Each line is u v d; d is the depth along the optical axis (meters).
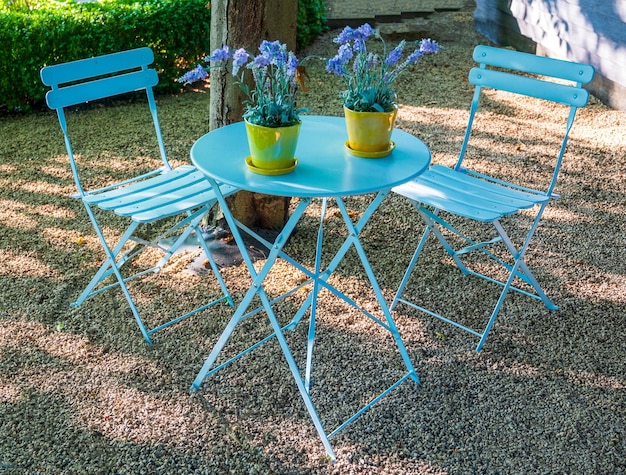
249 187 2.32
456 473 2.39
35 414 2.60
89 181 4.50
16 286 3.39
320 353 2.96
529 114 5.79
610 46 5.82
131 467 2.39
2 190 4.38
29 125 5.49
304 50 7.42
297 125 2.40
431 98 6.13
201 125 5.47
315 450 2.47
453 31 8.19
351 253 3.73
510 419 2.62
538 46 7.03
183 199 2.90
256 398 2.71
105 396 2.70
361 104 2.55
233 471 2.38
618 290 3.46
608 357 2.97
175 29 6.11
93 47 5.82
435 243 3.85
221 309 3.25
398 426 2.58
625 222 4.14
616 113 5.79
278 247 2.51
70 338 3.03
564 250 3.83
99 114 5.72
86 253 3.71
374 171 2.48
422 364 2.91
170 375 2.82
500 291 3.43
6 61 5.50
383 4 8.90
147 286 3.41
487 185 3.12
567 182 4.61
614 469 2.41
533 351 3.00
